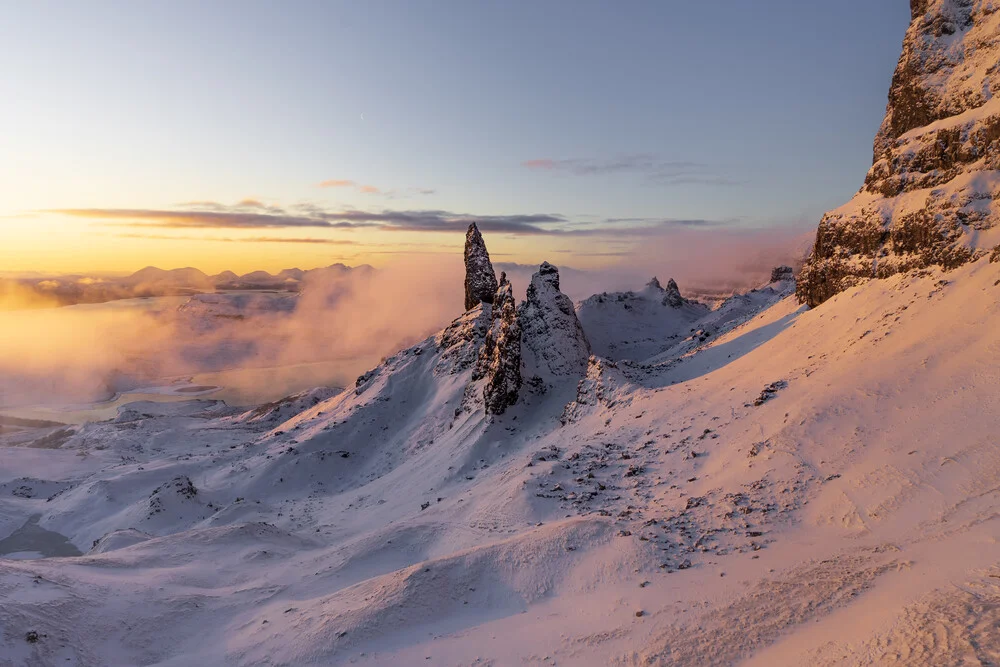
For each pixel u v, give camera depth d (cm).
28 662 2194
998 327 3197
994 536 1747
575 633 2012
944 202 4444
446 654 2055
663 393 5341
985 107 4491
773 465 3158
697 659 1627
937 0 5197
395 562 3475
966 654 1159
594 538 2859
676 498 3288
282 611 2777
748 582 2045
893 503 2362
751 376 4844
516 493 4025
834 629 1532
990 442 2419
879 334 4097
